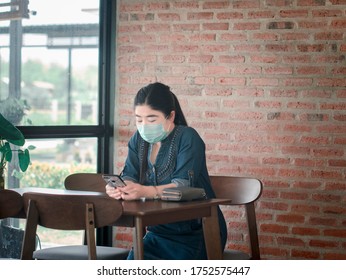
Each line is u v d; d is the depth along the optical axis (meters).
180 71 5.75
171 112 4.05
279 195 5.51
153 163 4.12
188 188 3.86
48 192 4.19
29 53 5.30
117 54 5.94
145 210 3.48
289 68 5.45
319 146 5.40
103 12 5.94
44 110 5.45
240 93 5.59
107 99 5.97
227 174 5.63
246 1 5.54
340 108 5.35
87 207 3.52
